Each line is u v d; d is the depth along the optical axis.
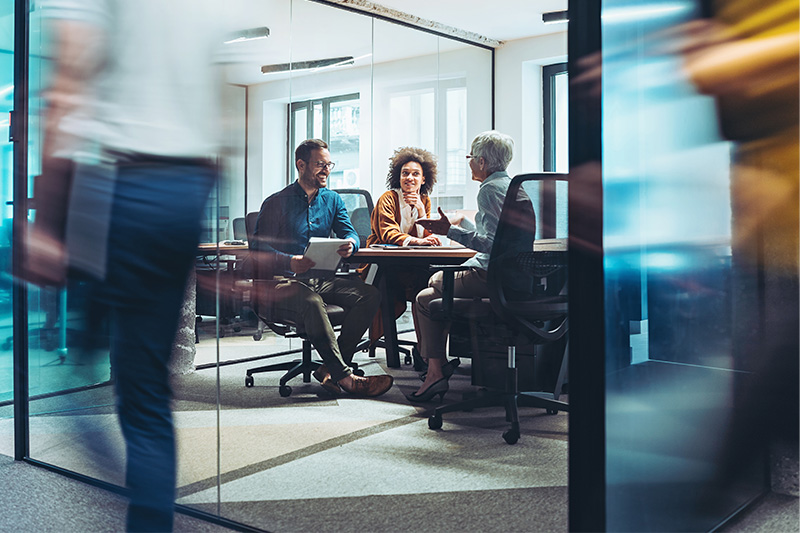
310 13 4.33
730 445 1.73
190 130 1.54
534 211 2.28
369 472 2.01
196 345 1.71
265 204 2.69
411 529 1.64
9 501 1.84
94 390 1.84
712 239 1.64
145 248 1.53
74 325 1.83
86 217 1.65
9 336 2.77
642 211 1.37
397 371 2.92
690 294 1.54
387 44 4.92
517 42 5.67
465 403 2.46
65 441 2.04
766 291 1.85
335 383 2.68
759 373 1.84
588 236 1.25
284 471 2.02
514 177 2.28
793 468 1.91
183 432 1.66
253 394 2.12
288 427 2.26
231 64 1.63
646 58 1.40
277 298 2.43
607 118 1.26
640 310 1.35
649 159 1.40
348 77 4.63
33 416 2.16
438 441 2.27
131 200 1.54
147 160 1.53
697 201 1.58
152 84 1.52
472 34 5.55
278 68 4.11
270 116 3.70
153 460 1.55
